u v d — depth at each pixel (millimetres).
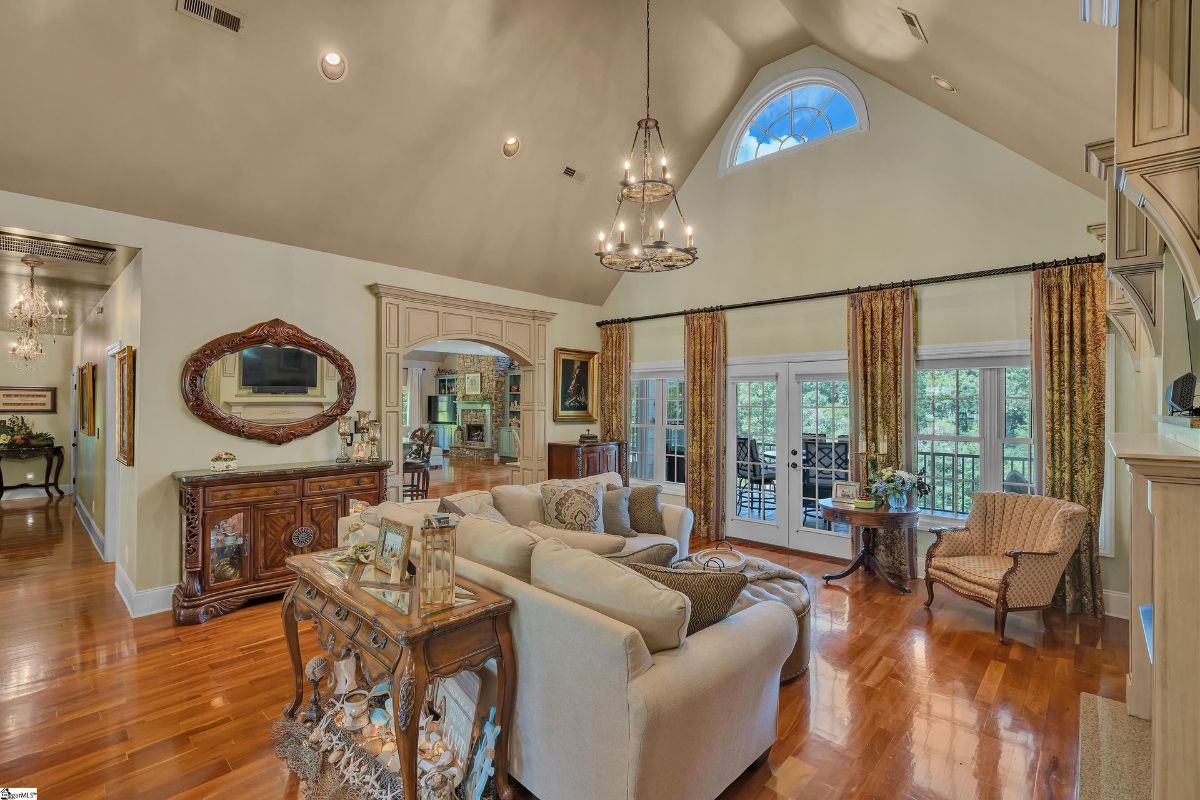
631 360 7094
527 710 1993
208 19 3150
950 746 2363
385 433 5137
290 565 2441
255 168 3961
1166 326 2395
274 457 4512
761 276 5852
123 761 2248
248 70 3443
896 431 4805
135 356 3965
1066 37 2221
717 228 6207
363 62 3719
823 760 2266
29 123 3139
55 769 2191
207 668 3053
